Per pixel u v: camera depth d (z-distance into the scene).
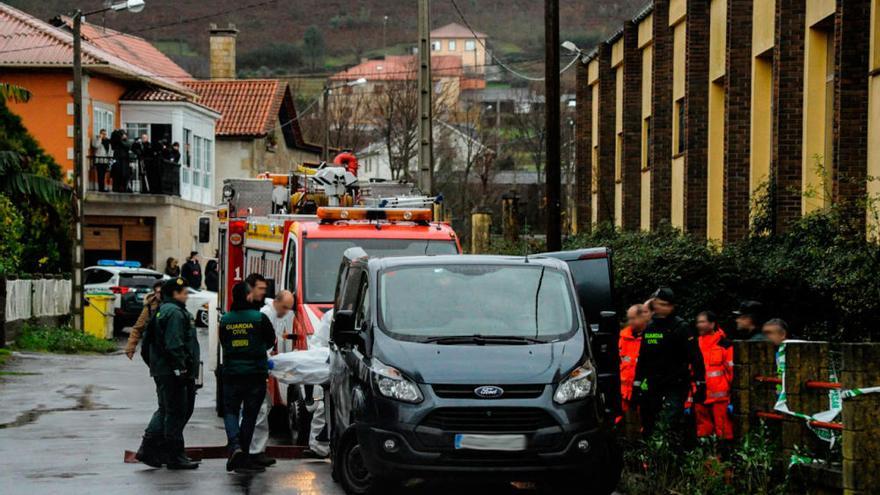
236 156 65.12
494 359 12.02
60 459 15.38
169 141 54.28
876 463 10.01
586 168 48.31
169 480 13.85
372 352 12.32
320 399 15.62
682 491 12.35
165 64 71.12
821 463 11.27
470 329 12.62
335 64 171.12
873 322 17.62
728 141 28.56
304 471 14.59
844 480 10.12
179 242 53.97
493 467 11.60
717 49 31.12
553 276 13.33
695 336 13.80
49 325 37.72
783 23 24.52
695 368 13.64
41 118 48.94
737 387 12.88
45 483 13.57
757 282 19.97
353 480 12.83
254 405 14.42
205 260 58.19
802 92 24.52
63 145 48.91
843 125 20.95
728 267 20.06
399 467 11.66
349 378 12.77
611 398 14.46
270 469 14.75
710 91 31.72
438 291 13.01
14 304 33.66
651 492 12.77
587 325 13.14
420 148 29.47
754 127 27.66
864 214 19.66
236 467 14.34
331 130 87.94
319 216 18.48
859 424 10.00
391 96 82.44
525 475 11.66
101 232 51.66
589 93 48.56
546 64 21.81
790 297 19.81
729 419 13.80
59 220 40.50
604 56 44.28
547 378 11.88
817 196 21.75
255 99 67.19
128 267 43.66
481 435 11.59
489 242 41.50
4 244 35.19
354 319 12.91
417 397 11.72
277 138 69.56
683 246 20.66
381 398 11.85
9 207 35.19
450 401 11.67
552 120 21.75
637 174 40.72
